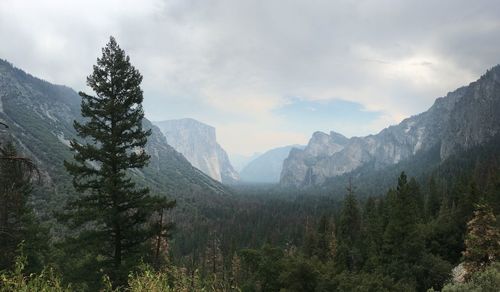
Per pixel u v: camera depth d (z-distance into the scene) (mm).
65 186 111125
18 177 12328
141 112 23469
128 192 22062
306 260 35500
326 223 88812
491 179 78938
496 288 19078
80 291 20297
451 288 20062
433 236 56125
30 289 9031
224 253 98188
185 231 148750
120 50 23172
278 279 35375
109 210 21016
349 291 32875
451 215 60969
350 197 76250
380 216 69562
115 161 22094
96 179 22484
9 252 14836
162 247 25906
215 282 12711
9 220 26656
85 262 21922
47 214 87875
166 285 10297
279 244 120000
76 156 21781
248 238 134750
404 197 62969
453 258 53531
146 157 23375
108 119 22703
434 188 92250
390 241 49281
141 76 23609
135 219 22609
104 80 22984
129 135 22922
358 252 59094
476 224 35469
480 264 34719
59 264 31188
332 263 40812
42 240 34125
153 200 22094
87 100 22641
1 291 8664
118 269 20250
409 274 42406
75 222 20797
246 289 36312
